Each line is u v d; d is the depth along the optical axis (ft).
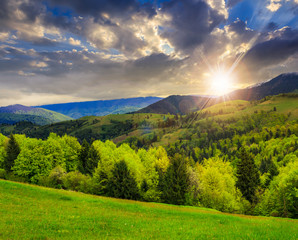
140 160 277.23
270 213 184.34
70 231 48.06
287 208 179.22
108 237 45.21
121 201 131.44
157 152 333.62
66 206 87.04
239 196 210.59
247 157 230.48
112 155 267.80
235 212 182.29
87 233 47.62
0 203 73.77
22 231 43.88
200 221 82.12
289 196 179.42
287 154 523.70
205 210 140.97
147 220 73.87
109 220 65.77
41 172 199.62
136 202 137.69
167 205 144.77
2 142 265.95
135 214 88.02
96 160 255.70
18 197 91.71
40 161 201.98
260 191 225.56
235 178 294.87
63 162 225.76
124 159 199.93
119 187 177.88
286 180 188.44
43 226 50.08
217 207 179.63
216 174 220.02
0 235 40.11
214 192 191.42
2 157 236.22
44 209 73.92
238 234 51.21
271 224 74.84
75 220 60.75
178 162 199.82
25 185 122.93
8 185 112.27
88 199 113.91
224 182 226.38
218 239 46.26
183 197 190.80
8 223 49.44
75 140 280.72
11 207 69.82
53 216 63.57
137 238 45.65
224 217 102.58
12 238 38.68
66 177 190.70
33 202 85.61
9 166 230.27
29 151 203.72
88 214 73.05
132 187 178.50
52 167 212.43
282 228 62.90
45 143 226.58
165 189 198.70
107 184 181.88
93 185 184.24
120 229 55.36
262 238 46.21
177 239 45.88
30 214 62.95
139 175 199.41
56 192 120.98
